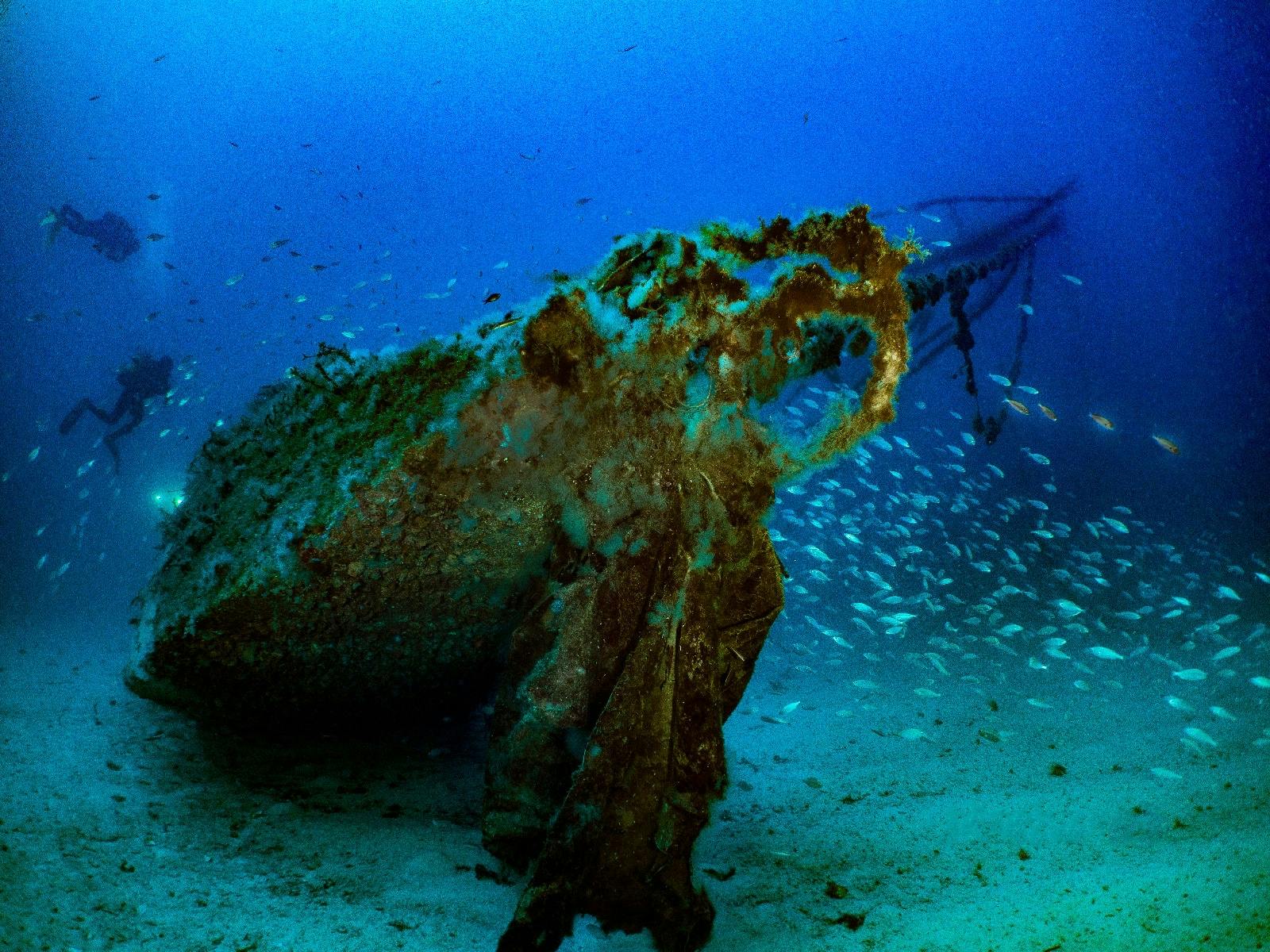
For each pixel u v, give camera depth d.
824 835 4.61
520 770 3.75
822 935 3.56
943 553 12.12
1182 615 9.56
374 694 5.12
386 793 4.96
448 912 3.67
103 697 6.02
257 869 3.92
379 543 4.13
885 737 6.16
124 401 12.84
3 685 6.22
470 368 4.16
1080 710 6.63
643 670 3.44
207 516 5.07
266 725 5.32
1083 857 4.26
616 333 3.80
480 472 3.95
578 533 3.84
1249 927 3.31
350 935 3.44
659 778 3.36
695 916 3.34
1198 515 14.85
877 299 4.19
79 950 3.12
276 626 4.43
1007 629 7.02
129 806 4.32
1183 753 5.64
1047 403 21.16
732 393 3.88
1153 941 3.29
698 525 3.70
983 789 5.18
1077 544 12.65
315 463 4.55
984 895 3.89
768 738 6.22
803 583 10.95
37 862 3.64
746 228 3.98
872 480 14.52
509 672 3.86
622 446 3.74
